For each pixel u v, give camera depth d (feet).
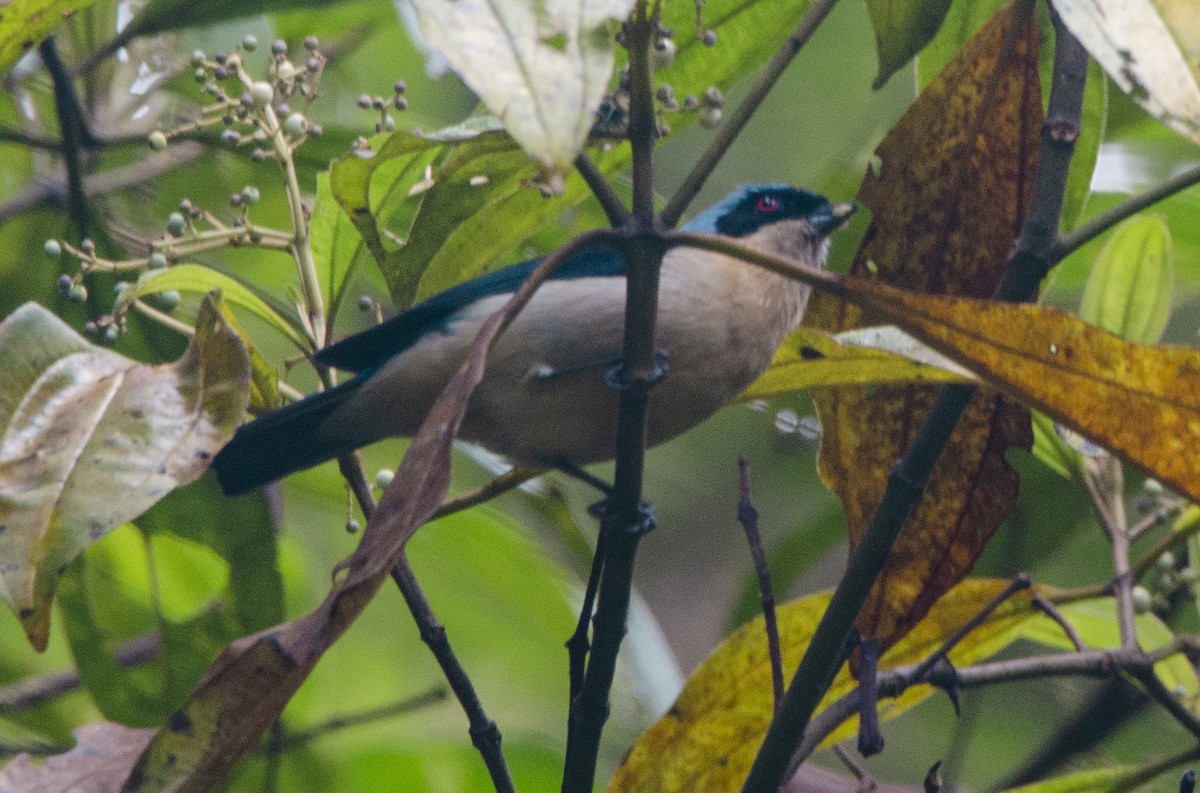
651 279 18.75
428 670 42.09
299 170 32.35
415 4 14.07
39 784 19.07
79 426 18.15
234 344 18.84
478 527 34.99
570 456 30.32
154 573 29.84
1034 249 20.94
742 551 47.21
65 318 31.27
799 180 41.81
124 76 34.01
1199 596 28.19
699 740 24.97
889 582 23.80
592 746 20.53
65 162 31.17
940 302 17.72
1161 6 15.38
